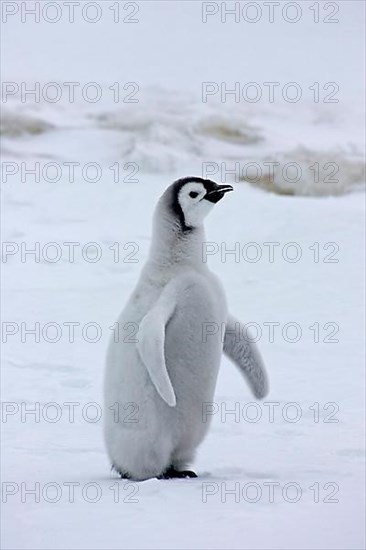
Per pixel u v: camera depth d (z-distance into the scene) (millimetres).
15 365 22375
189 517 10344
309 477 12664
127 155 49688
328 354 23156
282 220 38219
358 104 62312
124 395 12773
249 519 10219
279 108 61031
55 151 50469
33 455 14680
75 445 15523
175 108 59312
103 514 10531
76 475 13148
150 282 13094
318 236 35781
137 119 55250
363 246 34500
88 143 51875
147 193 44188
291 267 32781
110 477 13047
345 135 56406
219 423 17125
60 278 32750
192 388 12945
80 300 29562
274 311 27672
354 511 10578
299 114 60250
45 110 57312
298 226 37125
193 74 65562
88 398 19469
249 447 15148
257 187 46281
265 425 17000
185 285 12961
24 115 54469
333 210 39625
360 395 19406
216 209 40156
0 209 41188
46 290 30922
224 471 13289
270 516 10352
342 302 28500
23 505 11109
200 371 12977
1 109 54812
